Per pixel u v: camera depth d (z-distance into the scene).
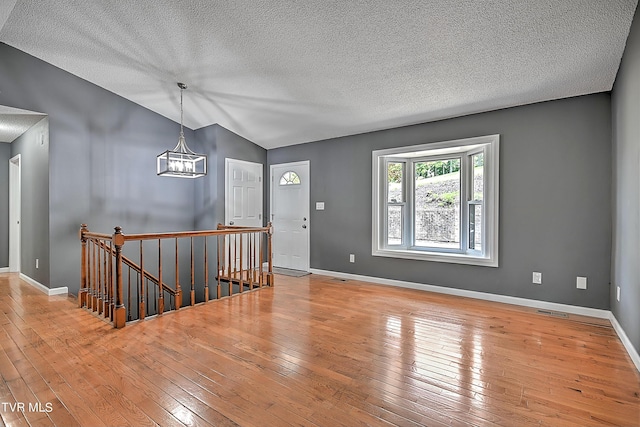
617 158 3.04
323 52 3.28
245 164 5.99
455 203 4.54
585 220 3.46
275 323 3.18
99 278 3.51
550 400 1.93
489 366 2.33
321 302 3.91
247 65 3.73
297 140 5.79
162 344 2.68
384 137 4.91
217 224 5.46
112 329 3.00
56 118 4.34
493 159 3.97
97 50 3.84
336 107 4.39
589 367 2.33
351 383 2.11
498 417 1.77
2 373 2.20
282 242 6.19
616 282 3.08
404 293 4.34
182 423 1.71
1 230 5.80
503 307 3.72
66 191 4.44
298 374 2.21
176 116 5.48
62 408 1.82
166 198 5.55
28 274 5.02
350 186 5.28
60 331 2.95
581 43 2.71
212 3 2.85
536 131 3.72
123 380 2.12
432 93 3.73
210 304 3.82
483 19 2.58
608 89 3.31
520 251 3.82
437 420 1.75
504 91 3.54
